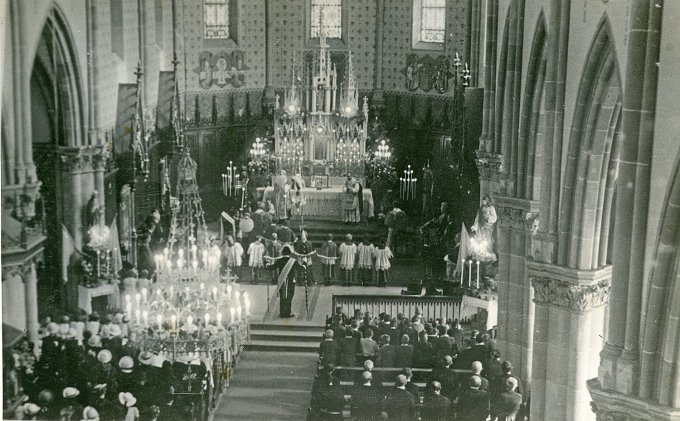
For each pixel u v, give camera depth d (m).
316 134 42.28
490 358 26.03
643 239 17.31
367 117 42.81
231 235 38.03
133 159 31.52
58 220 28.09
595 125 21.41
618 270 17.66
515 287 27.19
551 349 22.97
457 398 25.38
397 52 44.50
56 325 24.45
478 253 31.38
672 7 16.69
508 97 27.06
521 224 26.84
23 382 22.73
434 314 31.45
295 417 26.44
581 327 22.45
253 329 32.19
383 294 33.72
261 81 44.50
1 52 21.95
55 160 27.92
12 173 22.36
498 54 31.08
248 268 37.09
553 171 22.56
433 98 43.19
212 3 42.59
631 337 17.59
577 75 21.62
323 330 32.19
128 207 32.19
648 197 17.22
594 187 21.84
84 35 28.03
